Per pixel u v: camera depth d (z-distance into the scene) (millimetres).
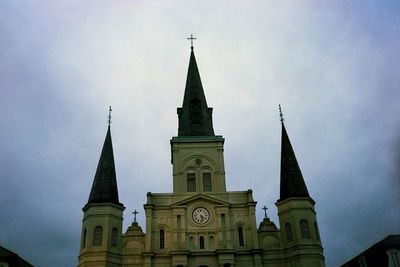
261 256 41406
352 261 39500
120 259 40719
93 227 40781
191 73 56062
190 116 51250
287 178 44250
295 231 41094
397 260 34656
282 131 48219
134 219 44125
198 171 46656
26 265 40875
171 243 42219
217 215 43406
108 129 48344
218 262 40938
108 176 44031
